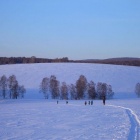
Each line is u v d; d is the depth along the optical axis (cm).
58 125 2994
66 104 6975
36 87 13862
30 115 4103
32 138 2294
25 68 16500
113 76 14888
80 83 12044
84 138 2220
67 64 17162
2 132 2609
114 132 2405
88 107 5506
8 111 4947
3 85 12681
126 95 12600
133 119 3253
